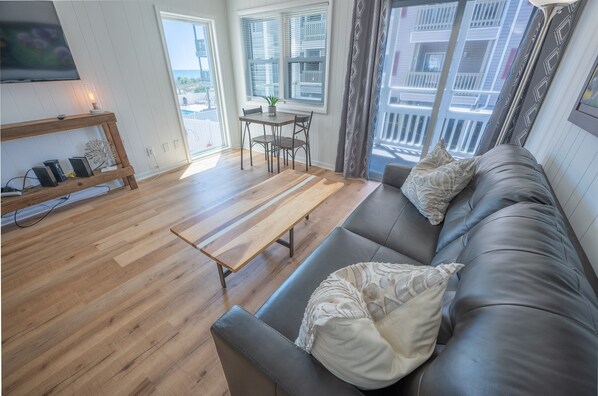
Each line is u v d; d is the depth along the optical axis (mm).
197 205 2748
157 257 1984
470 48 3178
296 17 3209
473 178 1572
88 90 2691
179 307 1585
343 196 2918
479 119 3408
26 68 2236
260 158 4094
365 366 588
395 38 3512
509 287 604
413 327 626
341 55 2949
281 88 3672
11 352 1337
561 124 1590
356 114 2973
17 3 2088
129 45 2883
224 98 4059
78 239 2189
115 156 2926
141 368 1268
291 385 654
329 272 1239
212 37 3670
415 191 1736
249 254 1371
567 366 426
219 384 1206
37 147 2494
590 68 1361
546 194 985
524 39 2029
